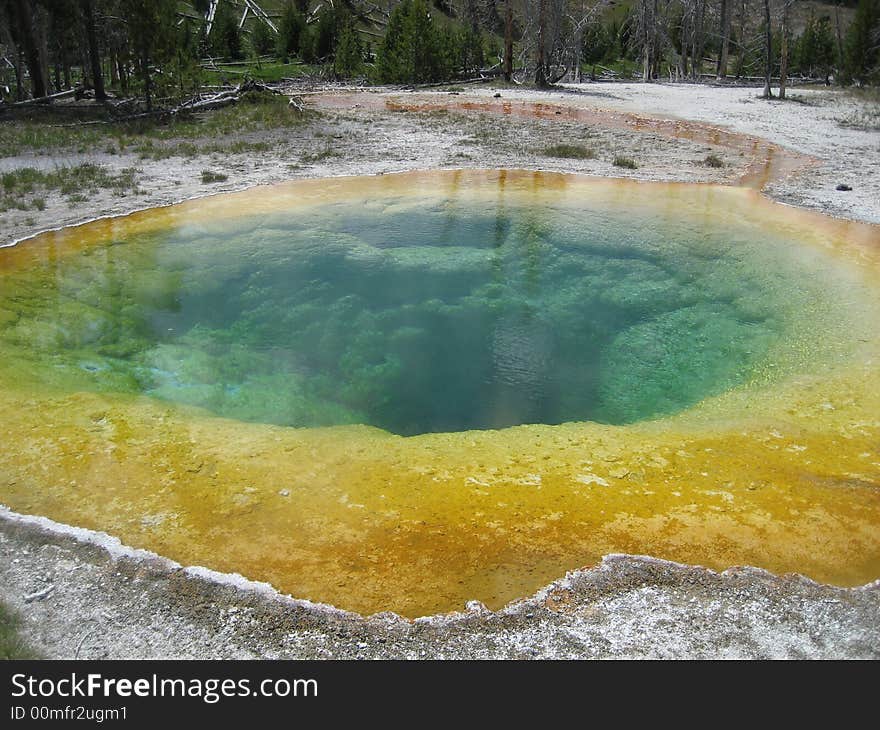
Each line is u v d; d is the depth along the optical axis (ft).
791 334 19.99
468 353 21.63
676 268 25.25
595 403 19.13
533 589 11.23
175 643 10.18
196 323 21.98
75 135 43.96
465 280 25.22
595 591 11.17
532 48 85.81
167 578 11.24
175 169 36.45
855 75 87.20
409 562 11.71
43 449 14.38
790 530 12.58
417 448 15.12
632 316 23.06
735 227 27.58
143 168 36.55
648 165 38.11
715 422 16.20
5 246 25.30
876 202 30.73
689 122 52.65
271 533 12.29
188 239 26.84
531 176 35.35
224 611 10.69
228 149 41.11
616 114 56.13
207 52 103.04
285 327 22.18
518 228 28.43
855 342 18.92
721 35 101.60
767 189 32.96
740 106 62.54
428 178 34.78
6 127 46.11
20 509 12.71
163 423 15.69
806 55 107.55
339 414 18.29
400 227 28.76
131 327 21.07
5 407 15.76
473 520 12.69
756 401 16.97
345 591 11.12
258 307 23.02
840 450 14.84
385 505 13.05
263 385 19.11
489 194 32.07
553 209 30.09
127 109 52.39
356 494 13.35
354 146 42.22
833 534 12.51
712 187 33.37
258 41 110.32
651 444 15.30
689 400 18.11
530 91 72.54
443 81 81.41
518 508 13.03
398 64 80.74
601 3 131.34
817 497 13.44
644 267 25.52
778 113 58.03
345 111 55.93
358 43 103.71
